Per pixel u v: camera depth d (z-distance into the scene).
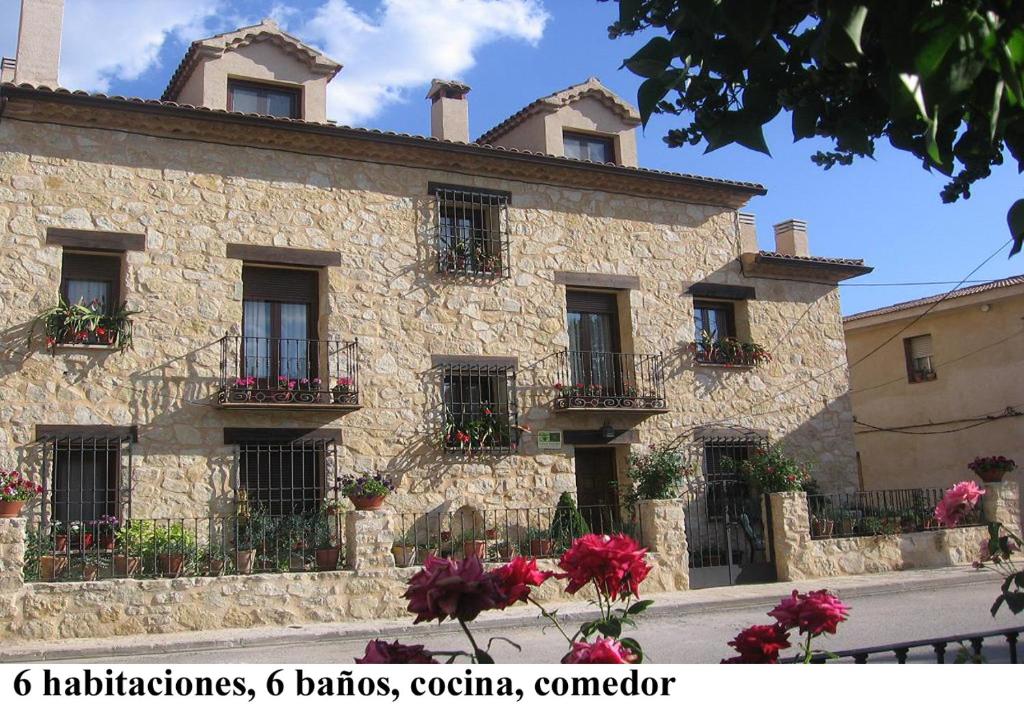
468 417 15.37
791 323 18.67
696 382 17.36
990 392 22.03
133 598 11.14
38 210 13.08
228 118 14.08
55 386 12.75
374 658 2.86
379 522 12.68
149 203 13.75
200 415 13.50
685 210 17.97
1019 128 1.94
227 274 14.06
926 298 24.41
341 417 14.38
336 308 14.66
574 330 16.81
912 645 3.64
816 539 15.95
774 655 3.12
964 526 17.19
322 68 15.93
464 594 2.67
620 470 16.55
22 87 12.80
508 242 16.14
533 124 17.89
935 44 1.47
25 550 11.49
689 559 16.33
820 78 2.05
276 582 11.89
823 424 18.62
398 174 15.55
